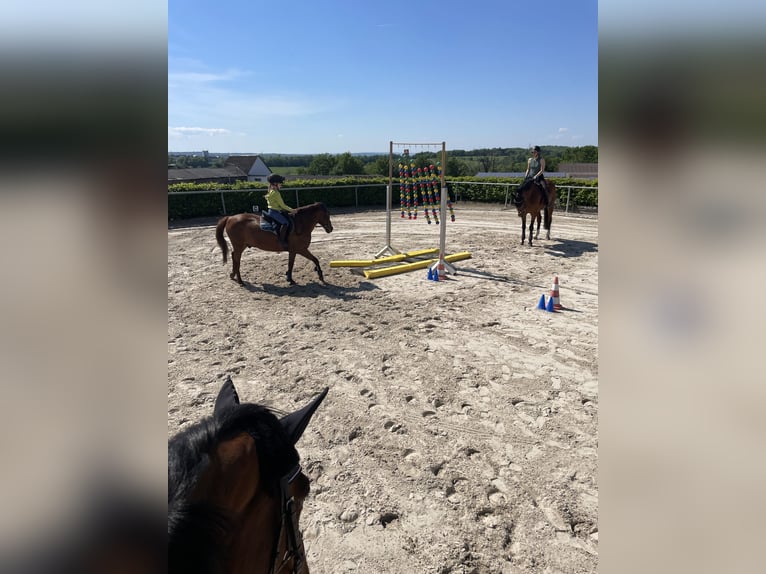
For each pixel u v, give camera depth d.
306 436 3.72
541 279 8.27
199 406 4.14
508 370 4.82
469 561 2.59
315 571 2.54
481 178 19.42
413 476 3.26
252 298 7.30
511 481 3.20
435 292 7.55
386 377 4.69
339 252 10.60
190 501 1.17
